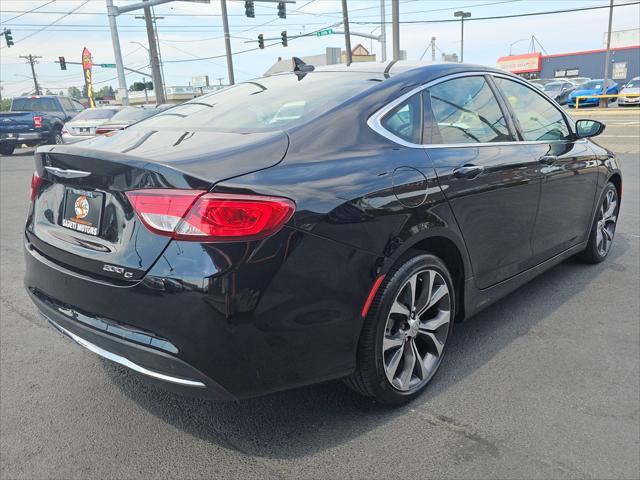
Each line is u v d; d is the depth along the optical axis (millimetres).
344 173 2326
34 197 2738
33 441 2445
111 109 15688
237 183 2014
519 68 59688
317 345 2209
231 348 2010
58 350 3326
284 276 2061
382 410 2645
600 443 2369
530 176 3344
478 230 2947
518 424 2514
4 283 4543
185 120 2873
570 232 4043
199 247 1964
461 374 2953
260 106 2830
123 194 2125
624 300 3936
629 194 7719
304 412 2641
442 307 2836
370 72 3062
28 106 18547
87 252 2252
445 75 3105
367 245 2307
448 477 2178
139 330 2094
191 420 2598
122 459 2326
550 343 3297
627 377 2908
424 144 2779
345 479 2182
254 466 2270
